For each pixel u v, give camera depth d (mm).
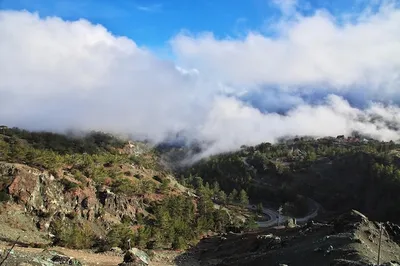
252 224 154625
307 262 61375
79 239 87062
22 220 89625
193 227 131000
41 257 52969
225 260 89125
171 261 91750
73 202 104938
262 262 70688
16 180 95812
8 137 178125
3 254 46219
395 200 185000
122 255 82500
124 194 129625
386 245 69438
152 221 124188
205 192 192500
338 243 64125
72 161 127438
